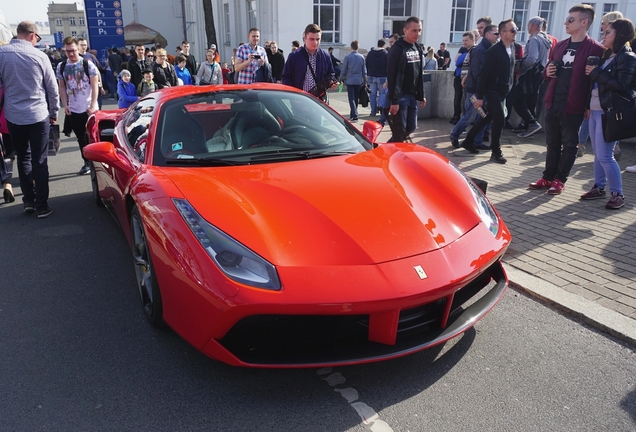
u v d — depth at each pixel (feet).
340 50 59.00
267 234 7.18
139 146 10.53
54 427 6.68
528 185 17.90
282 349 7.12
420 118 34.96
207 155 9.85
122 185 10.73
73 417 6.87
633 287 10.33
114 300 10.33
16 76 14.78
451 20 65.26
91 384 7.59
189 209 7.56
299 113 11.68
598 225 13.85
